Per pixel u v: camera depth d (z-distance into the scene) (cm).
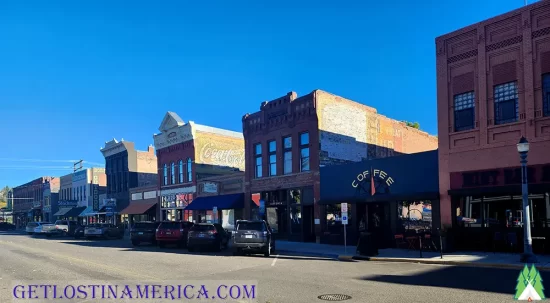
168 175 4325
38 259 1847
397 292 996
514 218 1755
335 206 2536
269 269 1468
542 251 1670
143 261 1744
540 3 1716
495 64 1838
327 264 1628
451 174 1947
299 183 2770
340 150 2809
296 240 2772
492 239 1803
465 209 1912
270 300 929
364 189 2347
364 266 1543
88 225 3903
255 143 3173
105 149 5522
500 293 972
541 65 1703
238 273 1364
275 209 2998
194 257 1930
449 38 2003
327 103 2762
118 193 5259
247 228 2002
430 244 1944
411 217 2153
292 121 2853
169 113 4194
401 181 2175
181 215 4091
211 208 3381
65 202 6247
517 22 1783
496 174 1792
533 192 1656
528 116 1711
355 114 2970
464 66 1945
